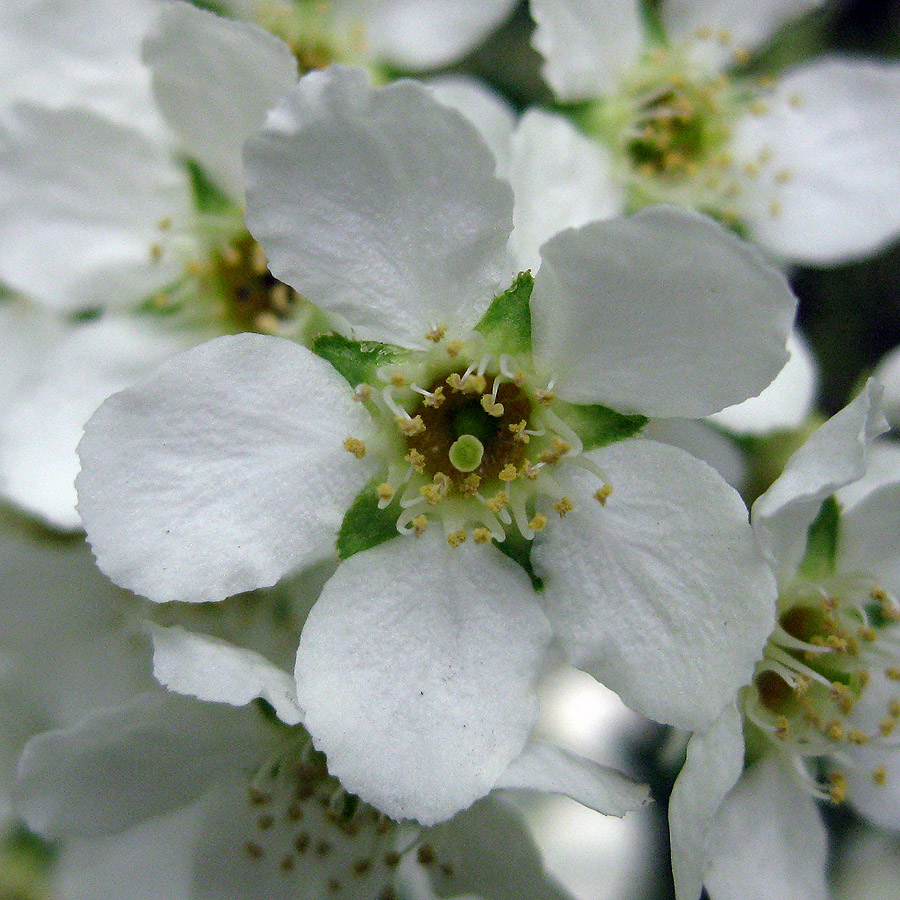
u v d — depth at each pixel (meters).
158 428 0.05
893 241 0.06
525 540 0.05
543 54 0.05
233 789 0.05
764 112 0.06
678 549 0.05
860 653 0.05
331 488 0.05
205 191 0.05
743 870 0.05
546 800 0.06
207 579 0.05
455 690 0.05
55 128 0.05
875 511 0.05
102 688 0.05
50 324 0.05
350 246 0.05
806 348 0.06
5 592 0.05
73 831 0.05
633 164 0.06
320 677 0.05
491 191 0.05
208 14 0.05
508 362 0.05
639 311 0.05
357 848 0.05
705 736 0.05
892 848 0.06
